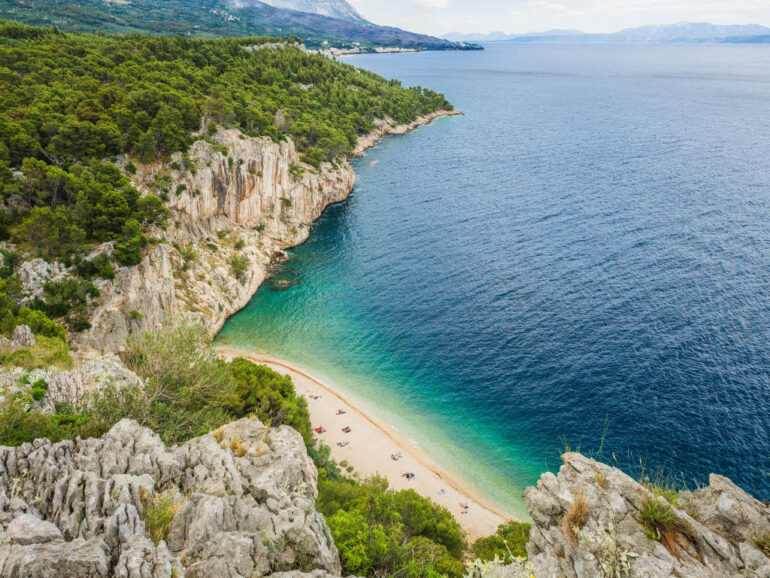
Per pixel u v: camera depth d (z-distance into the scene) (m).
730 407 63.47
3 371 35.59
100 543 15.73
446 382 72.44
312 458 50.25
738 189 140.00
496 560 15.42
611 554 13.24
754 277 92.69
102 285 64.94
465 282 97.25
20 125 76.06
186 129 100.88
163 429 30.11
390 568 24.72
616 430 62.03
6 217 63.62
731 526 13.86
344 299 93.38
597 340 78.00
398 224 126.88
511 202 138.25
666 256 102.62
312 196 127.81
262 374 58.53
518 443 62.38
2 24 141.12
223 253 95.19
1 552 15.33
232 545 17.41
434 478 57.44
